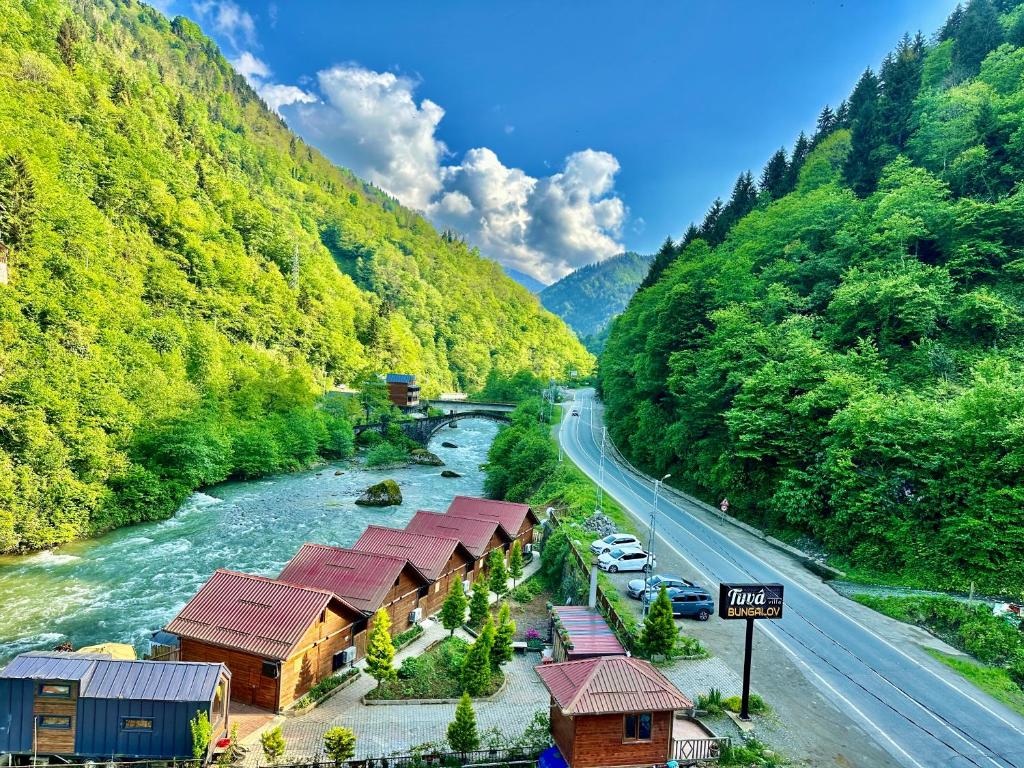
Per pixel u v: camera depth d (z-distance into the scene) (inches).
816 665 1315.2
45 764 986.7
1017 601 1496.1
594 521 2321.6
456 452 5398.6
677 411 3021.7
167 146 7293.3
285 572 1652.3
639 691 946.7
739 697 1153.4
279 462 4057.6
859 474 1908.2
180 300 5423.2
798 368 2303.2
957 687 1229.1
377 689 1343.5
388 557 1663.4
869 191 3506.4
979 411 1705.2
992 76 3503.9
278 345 6628.9
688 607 1562.5
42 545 2378.2
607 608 1587.1
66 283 3823.8
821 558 1952.5
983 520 1604.3
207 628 1310.3
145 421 3184.1
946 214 2620.6
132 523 2755.9
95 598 1921.8
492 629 1347.2
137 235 5570.9
